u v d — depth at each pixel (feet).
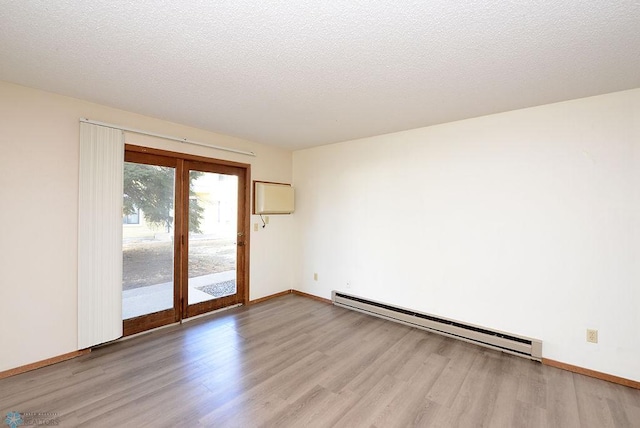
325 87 7.56
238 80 7.22
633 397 7.02
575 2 4.35
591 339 7.96
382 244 12.21
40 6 4.54
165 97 8.36
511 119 9.13
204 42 5.57
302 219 15.31
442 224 10.55
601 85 7.25
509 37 5.31
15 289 7.64
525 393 7.12
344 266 13.52
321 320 11.82
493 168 9.47
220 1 4.42
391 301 11.96
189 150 11.30
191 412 6.28
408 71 6.66
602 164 7.80
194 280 11.85
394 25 4.99
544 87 7.41
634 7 4.43
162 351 9.04
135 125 9.78
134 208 10.11
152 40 5.52
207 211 12.24
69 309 8.52
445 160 10.48
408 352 9.15
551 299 8.53
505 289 9.29
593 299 7.94
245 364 8.32
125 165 9.87
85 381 7.37
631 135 7.45
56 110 8.20
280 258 15.20
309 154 14.97
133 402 6.58
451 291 10.37
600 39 5.31
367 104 8.71
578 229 8.13
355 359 8.68
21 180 7.68
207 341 9.78
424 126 10.93
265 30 5.17
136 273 10.21
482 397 6.95
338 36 5.34
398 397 6.91
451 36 5.30
